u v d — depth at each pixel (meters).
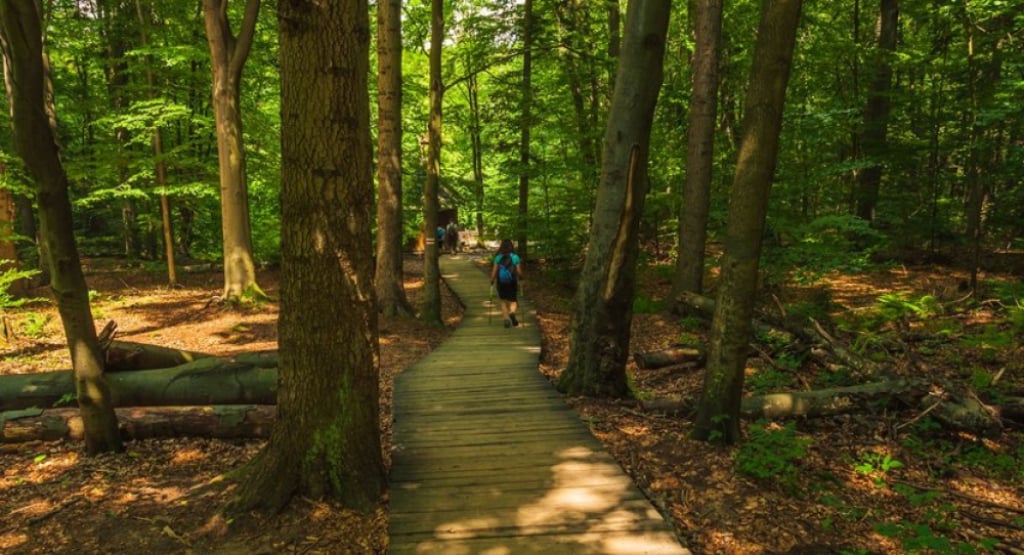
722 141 15.35
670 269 16.47
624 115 6.32
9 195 12.80
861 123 13.27
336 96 3.71
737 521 3.94
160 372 5.66
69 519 3.85
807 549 3.64
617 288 6.65
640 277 15.90
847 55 12.79
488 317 13.16
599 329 6.81
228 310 12.56
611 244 6.64
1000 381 6.23
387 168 12.46
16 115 3.96
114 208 21.23
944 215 15.38
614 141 6.42
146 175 14.13
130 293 14.64
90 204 20.83
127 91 15.27
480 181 22.94
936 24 12.22
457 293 16.33
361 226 4.01
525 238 17.45
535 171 16.19
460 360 8.95
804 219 11.90
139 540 3.62
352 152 3.86
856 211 14.99
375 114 21.30
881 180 15.38
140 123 12.98
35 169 4.15
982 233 13.55
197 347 9.62
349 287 4.00
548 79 19.14
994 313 8.85
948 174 13.55
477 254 27.95
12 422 4.98
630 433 5.60
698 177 11.16
